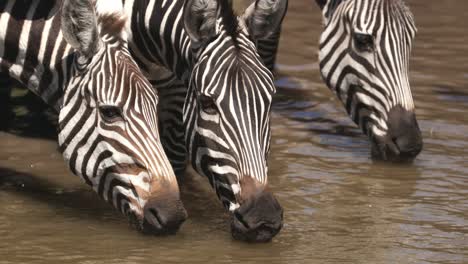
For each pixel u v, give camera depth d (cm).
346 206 1527
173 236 1377
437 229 1441
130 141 1276
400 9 1677
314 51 2472
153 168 1272
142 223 1277
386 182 1639
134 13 1450
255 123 1242
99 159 1297
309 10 2891
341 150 1798
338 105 2077
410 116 1645
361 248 1357
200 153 1275
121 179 1285
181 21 1364
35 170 1659
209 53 1269
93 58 1307
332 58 1716
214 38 1277
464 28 2731
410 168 1705
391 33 1647
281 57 2408
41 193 1551
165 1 1400
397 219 1477
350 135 1889
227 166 1249
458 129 1914
